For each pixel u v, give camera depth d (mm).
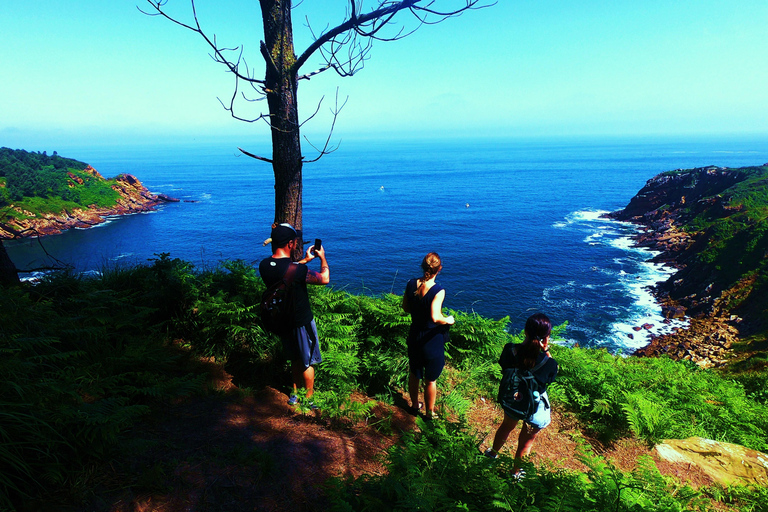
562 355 6281
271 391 4027
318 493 2674
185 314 4797
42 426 2334
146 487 2354
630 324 31391
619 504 2980
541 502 2803
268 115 4047
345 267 48812
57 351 3273
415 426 4117
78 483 2238
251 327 4520
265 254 55438
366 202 111500
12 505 1960
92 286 4855
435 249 57688
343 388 4289
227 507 2379
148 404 3291
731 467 4719
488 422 4797
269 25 4250
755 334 24719
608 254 51625
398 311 5422
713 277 33906
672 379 7180
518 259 51219
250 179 195500
